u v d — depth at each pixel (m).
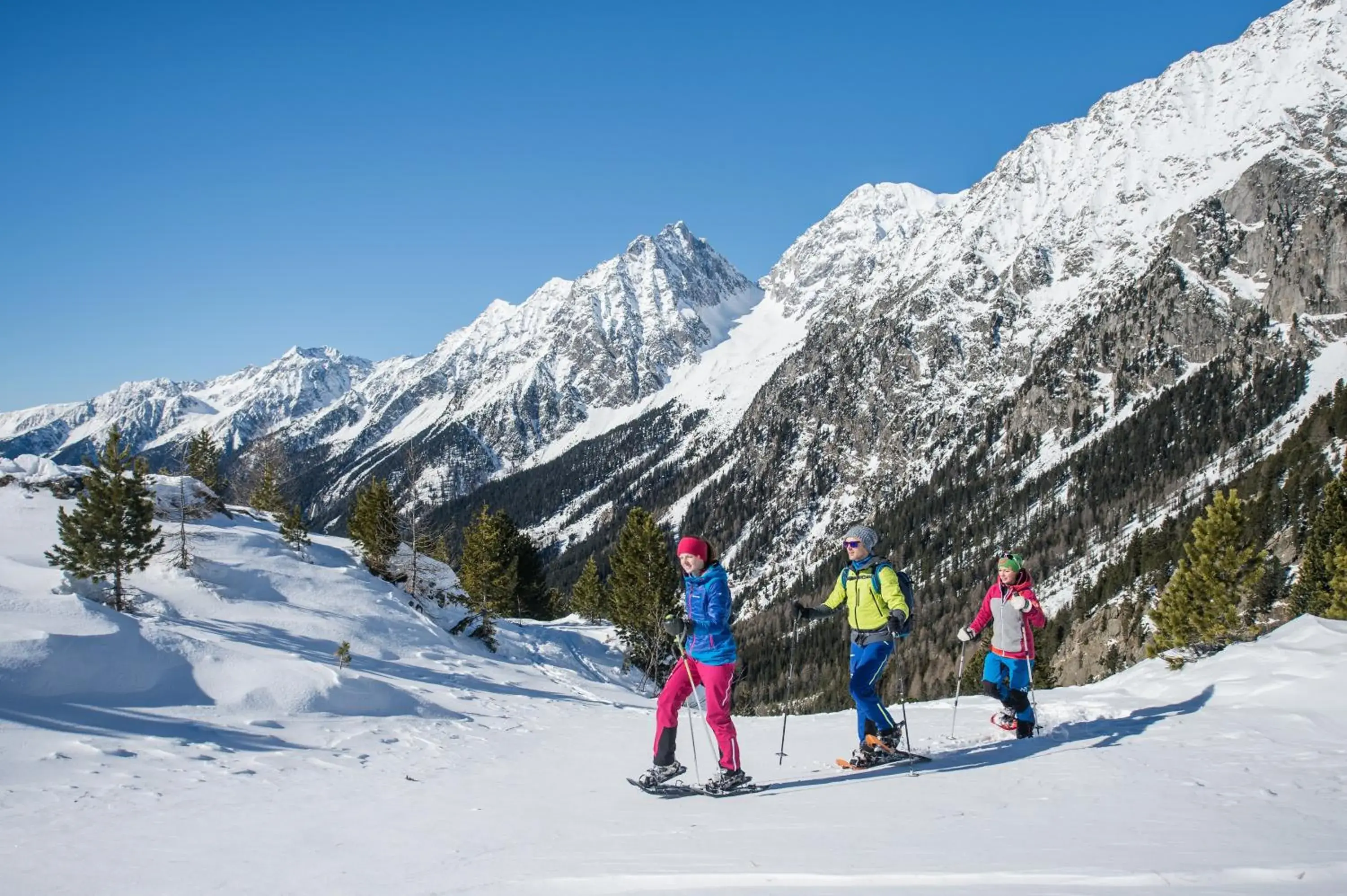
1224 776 6.28
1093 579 121.06
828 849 4.83
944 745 9.81
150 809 7.91
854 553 8.27
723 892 4.07
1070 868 3.89
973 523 181.50
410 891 4.78
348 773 10.39
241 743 12.51
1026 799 5.98
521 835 6.25
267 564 32.44
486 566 55.78
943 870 4.05
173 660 16.11
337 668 18.97
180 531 30.06
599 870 4.75
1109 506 153.75
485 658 33.28
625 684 42.41
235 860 5.83
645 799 7.64
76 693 13.66
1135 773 6.59
